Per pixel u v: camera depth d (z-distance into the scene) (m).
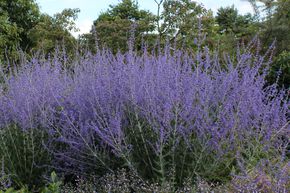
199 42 4.77
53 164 4.61
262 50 15.37
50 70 5.63
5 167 4.50
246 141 4.57
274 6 17.00
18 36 21.86
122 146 4.01
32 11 23.64
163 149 4.10
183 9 14.90
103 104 4.57
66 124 4.63
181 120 4.22
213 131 4.08
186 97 4.17
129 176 4.15
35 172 4.66
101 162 4.27
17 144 4.71
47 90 5.01
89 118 4.66
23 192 3.98
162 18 15.12
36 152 4.64
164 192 3.76
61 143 4.83
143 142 4.21
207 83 4.46
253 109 4.50
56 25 15.84
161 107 4.37
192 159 4.21
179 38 12.24
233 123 4.21
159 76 4.54
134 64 4.75
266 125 4.64
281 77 7.84
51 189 3.78
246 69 4.73
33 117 4.87
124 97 4.54
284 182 3.74
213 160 4.25
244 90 4.34
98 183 4.23
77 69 5.35
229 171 4.39
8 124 4.77
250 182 3.70
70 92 5.11
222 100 4.42
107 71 4.86
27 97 4.76
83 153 4.49
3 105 4.86
